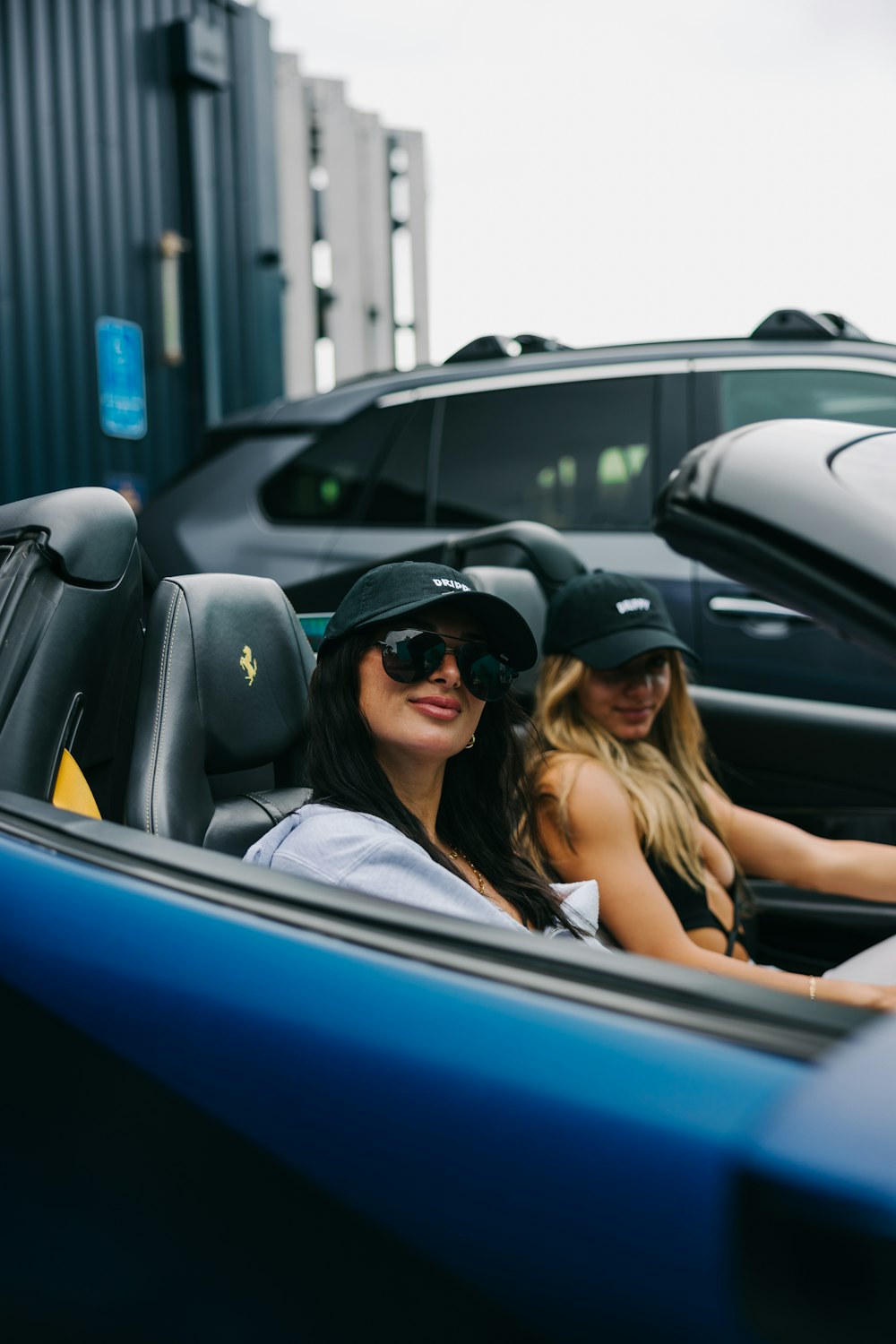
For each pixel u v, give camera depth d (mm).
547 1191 600
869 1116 447
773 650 3158
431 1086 658
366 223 11703
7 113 6402
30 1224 968
